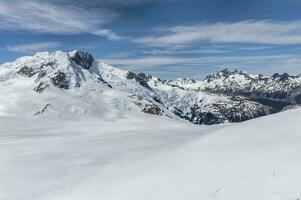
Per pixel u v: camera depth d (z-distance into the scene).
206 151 30.73
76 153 47.69
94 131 92.56
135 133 66.56
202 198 22.33
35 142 62.75
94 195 27.12
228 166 26.02
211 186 23.47
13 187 33.62
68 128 122.06
